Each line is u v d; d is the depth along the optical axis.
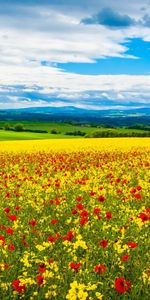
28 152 38.38
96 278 7.03
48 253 8.30
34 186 15.95
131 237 9.11
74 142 52.84
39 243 9.11
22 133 97.94
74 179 18.39
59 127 128.88
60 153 36.00
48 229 9.96
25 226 10.52
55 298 6.55
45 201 13.30
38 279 6.26
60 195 15.04
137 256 8.22
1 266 7.23
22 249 9.07
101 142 52.03
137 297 6.69
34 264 8.01
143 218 8.73
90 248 8.49
